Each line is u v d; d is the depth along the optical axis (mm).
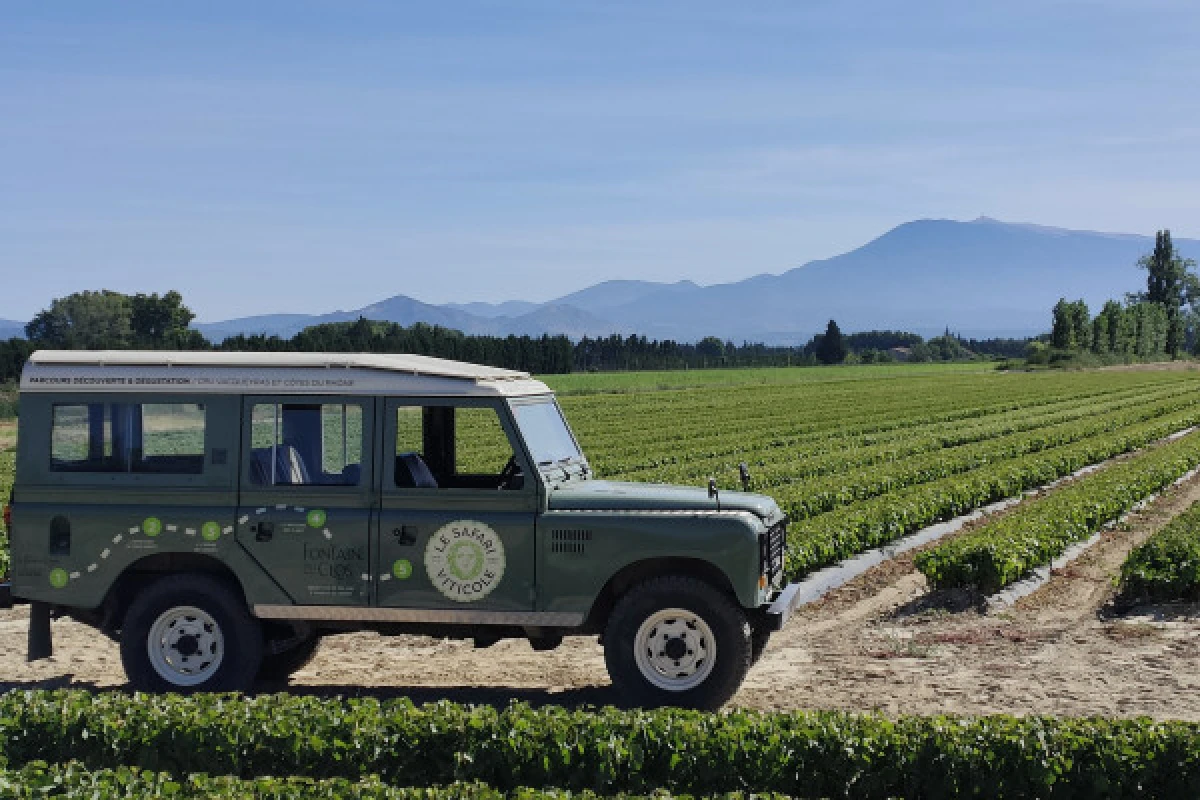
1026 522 17891
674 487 10273
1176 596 14633
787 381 106688
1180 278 183750
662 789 6883
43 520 9984
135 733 7973
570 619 9500
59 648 12484
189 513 9836
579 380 107688
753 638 10336
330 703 8234
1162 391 77125
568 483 10047
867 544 18812
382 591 9672
